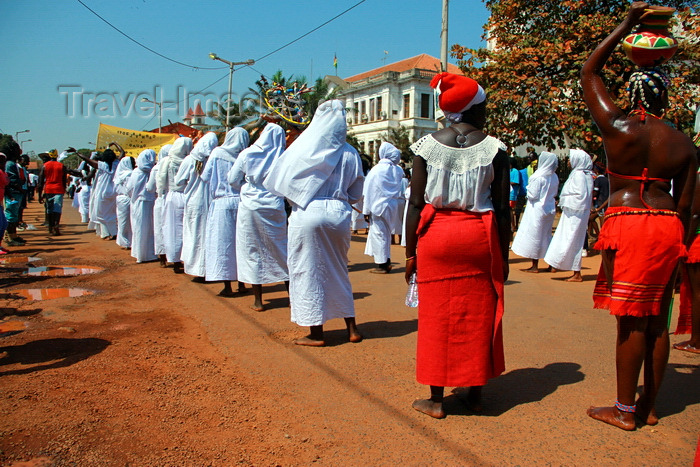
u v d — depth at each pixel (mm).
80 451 2938
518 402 3680
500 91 12867
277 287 7520
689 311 4762
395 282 8062
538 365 4398
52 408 3467
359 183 5133
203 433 3178
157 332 5227
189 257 7488
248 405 3576
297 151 4762
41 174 14305
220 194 6746
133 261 9859
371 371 4230
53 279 8047
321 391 3826
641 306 3135
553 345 4910
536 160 14242
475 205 3285
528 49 12727
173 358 4469
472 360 3363
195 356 4539
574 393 3832
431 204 3371
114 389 3801
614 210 3297
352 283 7980
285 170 4777
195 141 8727
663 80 3250
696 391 3922
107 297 6809
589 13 13539
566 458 2936
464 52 14008
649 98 3258
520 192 14352
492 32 14977
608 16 12297
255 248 6016
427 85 47688
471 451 3002
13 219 11992
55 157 14617
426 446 3059
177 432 3184
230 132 6867
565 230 8109
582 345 4914
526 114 13719
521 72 13234
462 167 3217
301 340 4906
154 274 8484
